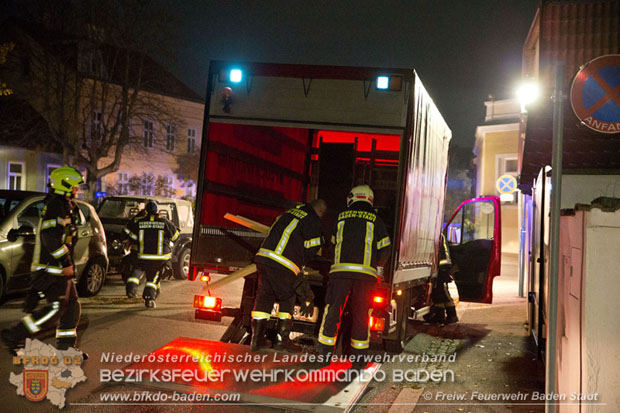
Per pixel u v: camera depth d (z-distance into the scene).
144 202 12.17
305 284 5.55
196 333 7.21
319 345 5.32
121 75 24.70
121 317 7.95
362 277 5.24
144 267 8.66
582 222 3.09
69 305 5.50
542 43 7.02
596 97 3.64
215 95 6.27
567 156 6.75
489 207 9.43
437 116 7.50
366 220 5.36
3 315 7.64
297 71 6.07
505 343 7.43
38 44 26.03
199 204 6.27
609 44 6.80
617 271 2.92
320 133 8.32
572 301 3.36
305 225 5.39
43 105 26.88
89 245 9.44
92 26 22.92
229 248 6.47
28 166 26.70
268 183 7.41
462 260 9.62
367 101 5.89
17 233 7.63
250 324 6.09
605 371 2.91
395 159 7.75
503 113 27.98
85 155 28.86
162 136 33.84
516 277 17.16
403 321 6.87
